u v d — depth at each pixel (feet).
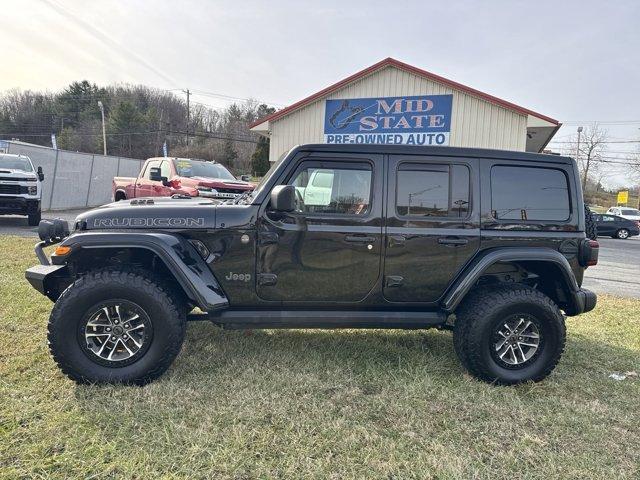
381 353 12.66
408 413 9.39
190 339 13.03
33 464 7.23
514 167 11.48
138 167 78.33
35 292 16.60
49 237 11.82
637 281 28.45
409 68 46.88
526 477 7.49
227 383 10.30
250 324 10.76
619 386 11.24
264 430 8.50
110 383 9.85
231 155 187.42
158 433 8.21
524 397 10.50
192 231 10.51
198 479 7.08
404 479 7.31
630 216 90.53
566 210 11.64
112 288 9.71
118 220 10.55
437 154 11.15
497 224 11.26
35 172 38.04
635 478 7.57
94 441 7.88
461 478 7.36
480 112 45.60
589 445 8.54
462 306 11.39
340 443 8.18
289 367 11.34
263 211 10.62
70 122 225.15
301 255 10.72
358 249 10.85
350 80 49.08
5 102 233.76
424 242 10.99
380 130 49.24
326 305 11.08
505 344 11.09
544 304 10.92
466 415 9.44
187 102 206.59
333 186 10.96
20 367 10.57
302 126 51.80
